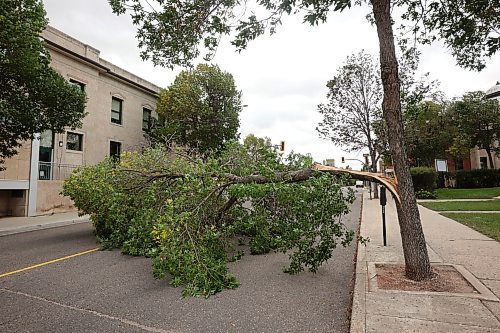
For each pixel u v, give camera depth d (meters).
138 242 7.25
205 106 21.67
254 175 6.19
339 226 5.52
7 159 14.41
